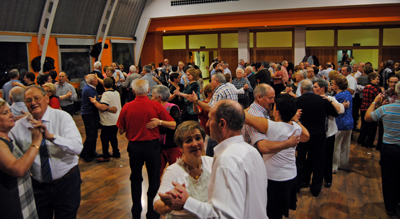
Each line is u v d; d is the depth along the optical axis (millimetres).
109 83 5391
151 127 3340
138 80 3449
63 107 6797
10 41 8453
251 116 2580
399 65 8133
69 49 10656
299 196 4230
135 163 3430
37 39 9258
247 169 1526
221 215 1411
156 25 13742
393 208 3639
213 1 12211
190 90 5594
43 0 8906
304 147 4109
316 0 10930
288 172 2682
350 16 11086
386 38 12203
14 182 1996
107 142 5598
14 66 8703
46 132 2238
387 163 3549
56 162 2551
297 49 12500
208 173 1885
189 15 12680
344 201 4066
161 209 1681
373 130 6273
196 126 1904
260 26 12344
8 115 2080
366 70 6812
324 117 3973
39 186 2555
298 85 5531
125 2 12258
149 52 14695
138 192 3498
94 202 4082
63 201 2631
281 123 2637
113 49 12828
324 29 12875
